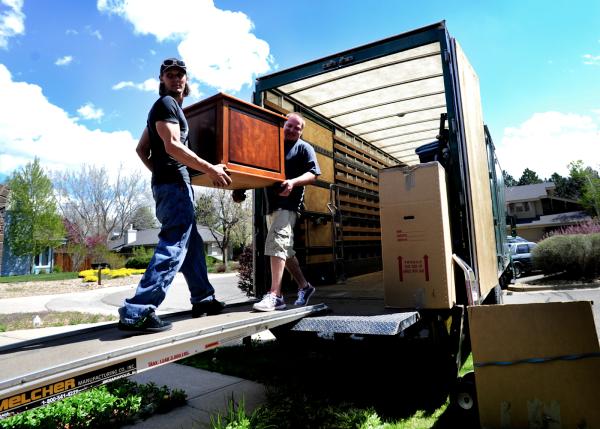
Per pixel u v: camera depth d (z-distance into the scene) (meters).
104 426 2.71
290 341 3.20
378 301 3.32
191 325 2.06
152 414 2.92
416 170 2.79
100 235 31.22
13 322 7.51
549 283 9.97
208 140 2.41
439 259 2.68
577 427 2.10
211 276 22.41
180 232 2.17
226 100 2.38
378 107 5.09
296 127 3.01
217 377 3.78
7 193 26.36
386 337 2.77
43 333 6.23
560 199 31.70
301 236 4.52
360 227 6.23
